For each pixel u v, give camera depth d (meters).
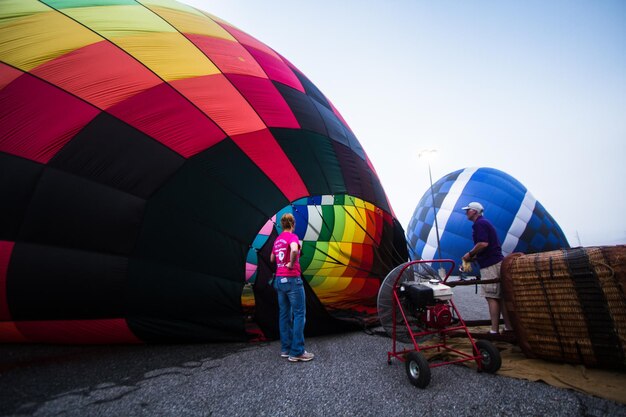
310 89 7.95
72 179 4.20
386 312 3.70
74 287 4.06
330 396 2.82
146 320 4.29
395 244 7.87
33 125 4.26
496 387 2.90
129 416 2.54
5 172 4.04
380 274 7.28
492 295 4.17
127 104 4.75
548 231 14.14
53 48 4.84
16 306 4.02
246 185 5.04
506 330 4.20
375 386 3.00
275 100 6.31
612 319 3.06
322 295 7.23
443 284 3.71
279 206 5.20
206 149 4.97
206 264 4.52
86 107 4.54
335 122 7.64
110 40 5.24
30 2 5.32
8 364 3.70
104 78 4.81
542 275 3.48
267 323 4.69
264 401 2.76
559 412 2.44
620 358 3.01
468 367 3.38
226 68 6.05
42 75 4.57
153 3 6.64
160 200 4.45
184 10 7.05
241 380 3.21
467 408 2.55
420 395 2.79
